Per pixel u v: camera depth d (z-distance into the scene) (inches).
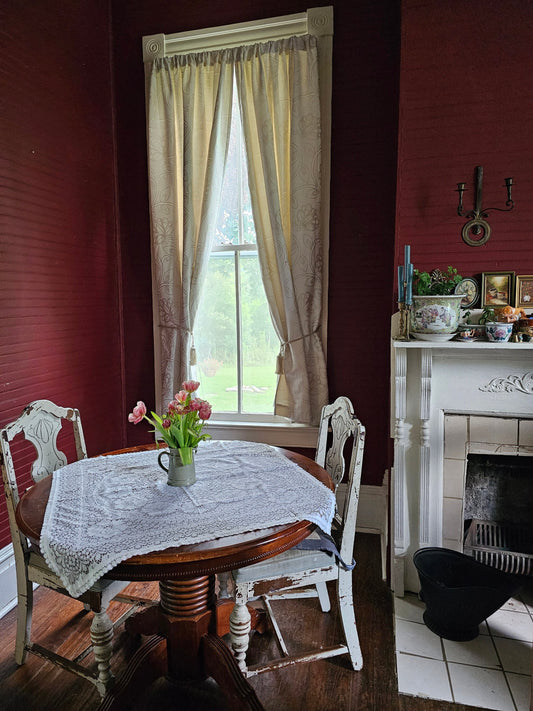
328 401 112.5
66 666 64.8
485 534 93.9
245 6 108.5
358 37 103.7
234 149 114.3
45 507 58.7
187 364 115.4
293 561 64.0
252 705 57.1
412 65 84.0
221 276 117.8
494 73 81.4
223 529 52.2
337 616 82.9
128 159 118.9
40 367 95.2
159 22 113.6
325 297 109.7
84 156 107.6
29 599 69.0
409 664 71.2
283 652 71.6
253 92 106.3
